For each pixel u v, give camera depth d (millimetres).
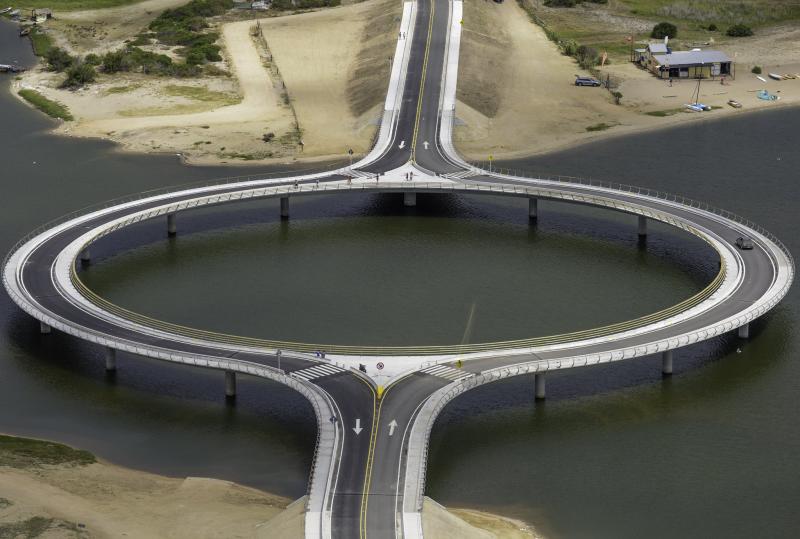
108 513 150375
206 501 155375
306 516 144500
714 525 152875
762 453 168375
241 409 181125
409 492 149500
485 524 152625
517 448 170500
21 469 160375
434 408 168500
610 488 161000
